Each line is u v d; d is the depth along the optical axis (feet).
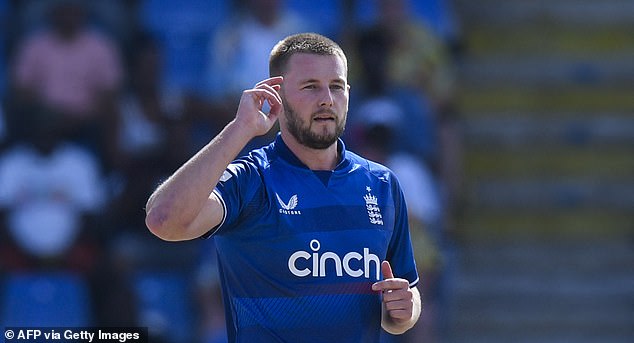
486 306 111.65
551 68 124.47
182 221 42.63
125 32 116.57
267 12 110.52
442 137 111.24
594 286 113.60
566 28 126.72
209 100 109.81
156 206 42.70
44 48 109.40
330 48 46.65
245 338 45.44
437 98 113.70
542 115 123.13
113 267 101.09
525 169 120.98
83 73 109.40
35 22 116.06
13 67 111.34
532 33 126.11
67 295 101.40
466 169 119.96
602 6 126.62
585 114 123.95
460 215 117.50
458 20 125.39
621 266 115.75
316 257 45.21
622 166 122.11
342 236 45.78
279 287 45.01
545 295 112.78
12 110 107.24
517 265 114.83
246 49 109.29
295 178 46.24
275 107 44.83
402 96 107.55
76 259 102.22
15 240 102.63
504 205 118.42
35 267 102.17
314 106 45.80
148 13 118.32
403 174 101.04
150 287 102.42
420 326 99.19
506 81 123.75
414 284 49.03
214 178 42.91
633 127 122.93
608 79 124.98
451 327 109.81
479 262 114.42
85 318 100.73
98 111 108.47
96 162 105.91
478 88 123.13
